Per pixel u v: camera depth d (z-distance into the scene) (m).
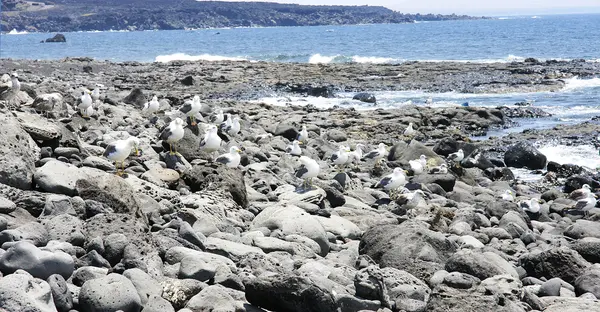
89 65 55.94
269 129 26.34
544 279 10.28
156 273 7.84
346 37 155.50
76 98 23.55
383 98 40.44
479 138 29.31
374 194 16.69
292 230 10.92
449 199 17.22
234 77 49.69
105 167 13.05
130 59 88.94
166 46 127.50
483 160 23.53
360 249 10.91
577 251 11.68
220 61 63.56
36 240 7.93
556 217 17.11
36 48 132.00
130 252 7.94
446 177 18.50
